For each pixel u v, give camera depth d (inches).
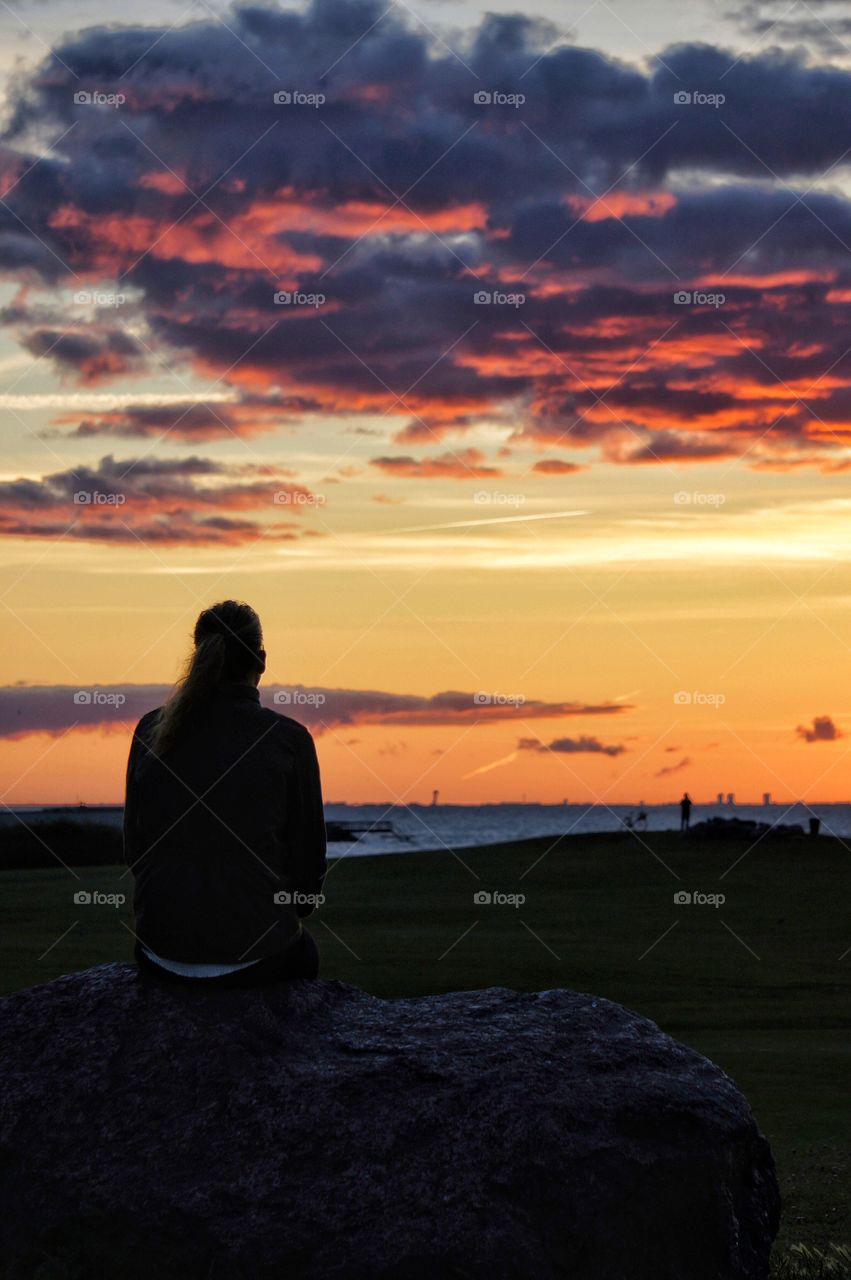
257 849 195.6
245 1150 180.5
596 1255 177.5
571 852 1697.8
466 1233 172.7
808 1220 278.8
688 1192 185.3
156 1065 189.9
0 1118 186.5
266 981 201.5
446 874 1486.2
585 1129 184.4
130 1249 176.2
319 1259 171.5
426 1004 213.2
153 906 196.9
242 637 206.4
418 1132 181.8
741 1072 501.0
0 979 687.7
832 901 1237.7
